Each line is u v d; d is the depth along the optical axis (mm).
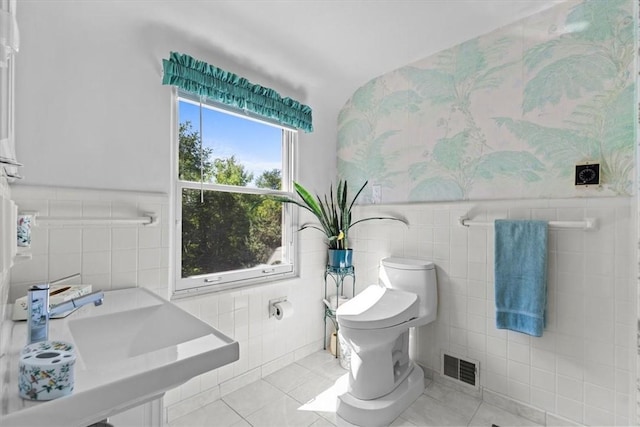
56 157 1331
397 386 1822
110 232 1472
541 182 1674
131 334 1086
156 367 689
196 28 1701
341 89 2533
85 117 1407
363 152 2525
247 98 1942
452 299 1991
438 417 1700
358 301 1941
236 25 1745
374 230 2422
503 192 1804
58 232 1329
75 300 895
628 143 1434
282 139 2373
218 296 1867
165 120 1670
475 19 1760
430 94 2129
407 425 1636
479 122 1903
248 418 1692
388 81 2357
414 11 1693
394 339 1713
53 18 1315
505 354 1780
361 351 1720
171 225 1728
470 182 1938
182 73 1625
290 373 2156
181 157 1817
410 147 2232
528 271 1634
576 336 1561
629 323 1422
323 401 1843
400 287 2078
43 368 553
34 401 547
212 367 781
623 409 1428
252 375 2037
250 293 2033
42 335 786
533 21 1709
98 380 628
